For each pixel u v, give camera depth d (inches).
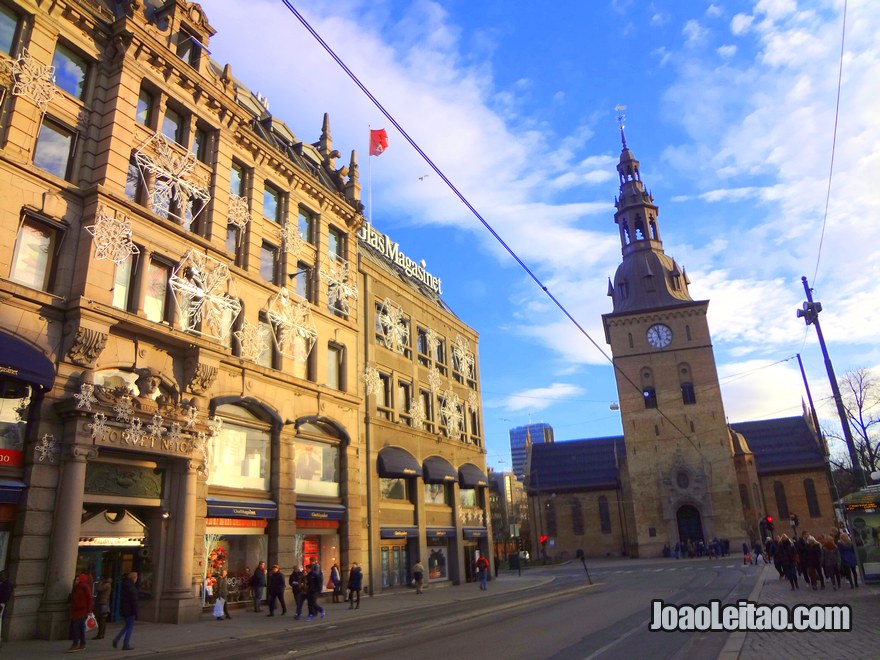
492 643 517.0
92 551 727.1
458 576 1453.0
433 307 1599.4
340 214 1256.2
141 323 757.3
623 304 2940.5
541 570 2139.5
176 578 757.9
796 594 762.2
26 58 705.6
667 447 2637.8
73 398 664.4
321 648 526.9
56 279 705.6
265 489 946.1
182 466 790.5
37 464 640.4
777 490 2819.9
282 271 1071.6
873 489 826.8
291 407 1019.9
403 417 1378.0
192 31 956.6
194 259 858.8
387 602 1011.3
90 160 766.5
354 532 1111.6
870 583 806.5
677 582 1154.7
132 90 819.4
